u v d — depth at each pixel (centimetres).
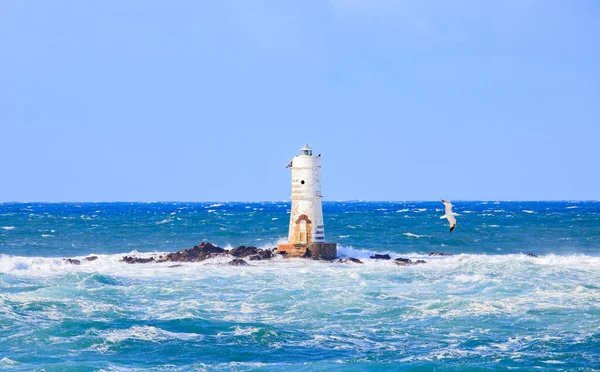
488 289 6469
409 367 4284
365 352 4631
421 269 7838
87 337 4816
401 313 5619
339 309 5756
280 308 5781
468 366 4288
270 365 4350
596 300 5953
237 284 6819
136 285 6706
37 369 4138
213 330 5075
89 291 6272
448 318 5447
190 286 6675
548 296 6131
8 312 5384
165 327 5125
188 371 4219
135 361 4391
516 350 4638
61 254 10956
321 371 4238
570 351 4591
